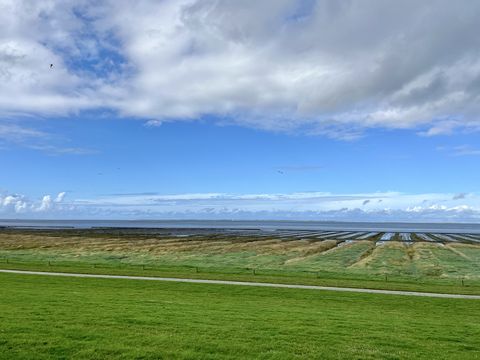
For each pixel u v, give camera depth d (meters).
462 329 18.45
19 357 12.16
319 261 71.38
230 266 59.41
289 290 31.98
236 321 17.75
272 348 13.80
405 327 18.22
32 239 119.81
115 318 17.19
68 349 12.93
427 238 154.88
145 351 12.90
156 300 23.52
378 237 157.12
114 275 39.69
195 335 14.88
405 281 42.66
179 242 114.12
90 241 113.56
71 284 30.92
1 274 36.56
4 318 16.44
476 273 56.94
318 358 13.05
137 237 135.50
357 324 18.33
